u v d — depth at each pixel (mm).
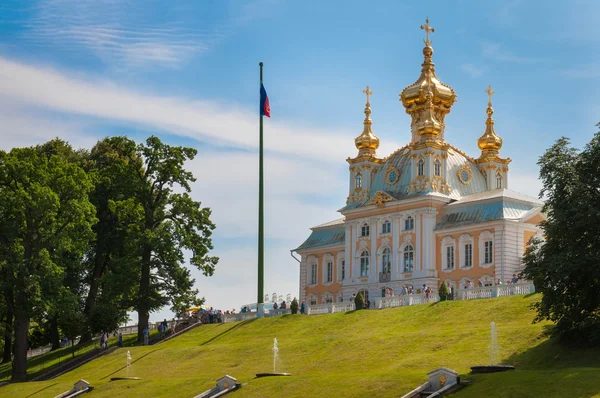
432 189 116125
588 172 61719
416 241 114938
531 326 65062
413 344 68500
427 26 128875
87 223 93250
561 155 62781
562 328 60125
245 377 67125
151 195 104625
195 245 103188
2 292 89938
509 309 74188
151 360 83625
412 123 127188
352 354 70250
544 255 62062
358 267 121750
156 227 104250
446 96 125938
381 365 65688
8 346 111625
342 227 133000
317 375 61875
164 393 65312
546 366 57812
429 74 127062
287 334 87312
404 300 89625
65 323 101812
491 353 61938
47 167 93688
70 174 94625
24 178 91375
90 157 121750
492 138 127375
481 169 126750
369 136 126812
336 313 90500
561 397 46406
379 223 119812
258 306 98000
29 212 90062
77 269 104312
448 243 112562
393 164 122812
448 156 122125
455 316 77312
